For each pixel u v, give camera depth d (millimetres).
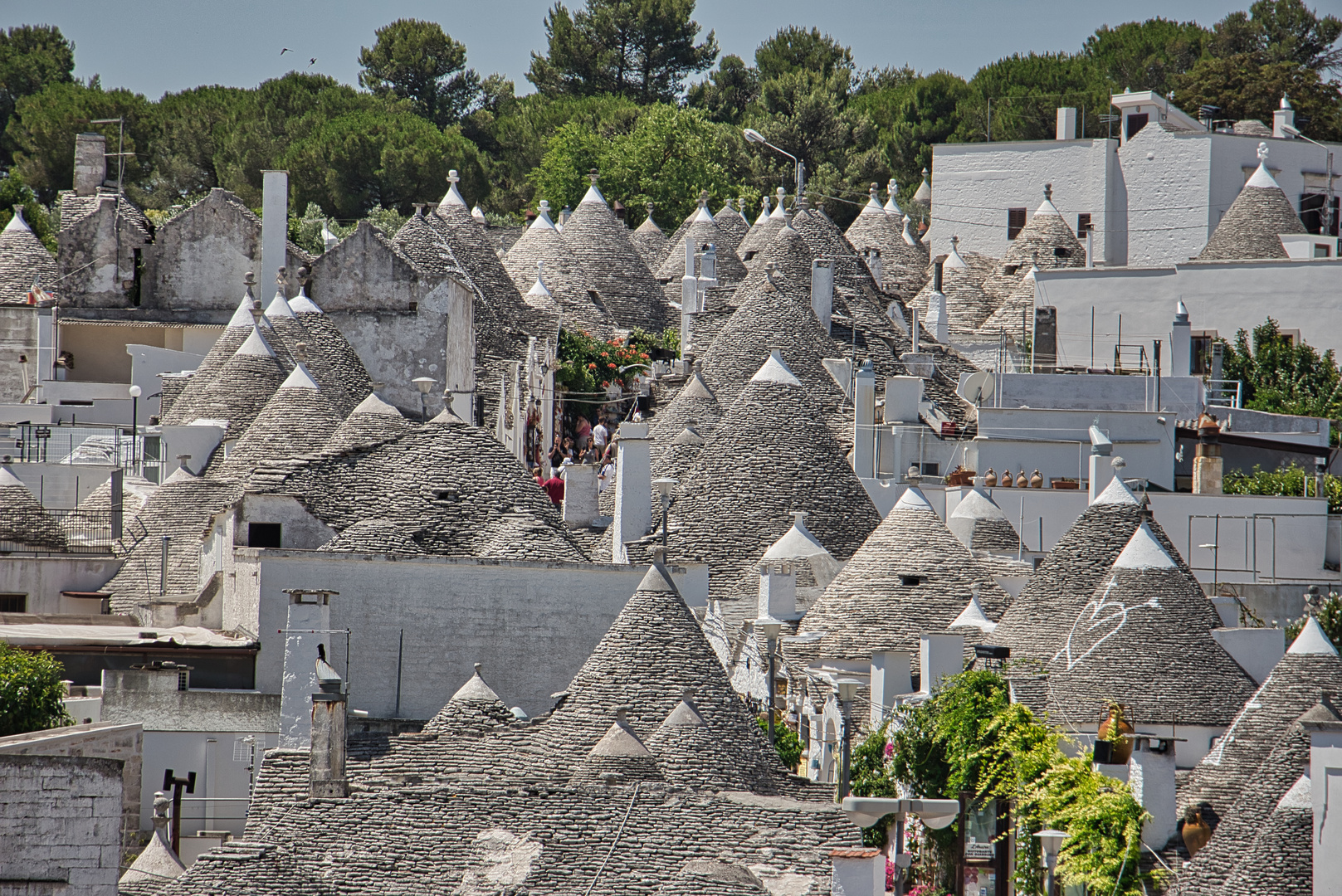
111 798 112812
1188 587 161250
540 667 165875
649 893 118812
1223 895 124625
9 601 198875
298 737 144250
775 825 122812
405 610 166000
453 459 180250
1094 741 147000
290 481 179875
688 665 141875
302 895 122938
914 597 183375
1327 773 122188
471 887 121562
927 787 146625
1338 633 193500
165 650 169250
